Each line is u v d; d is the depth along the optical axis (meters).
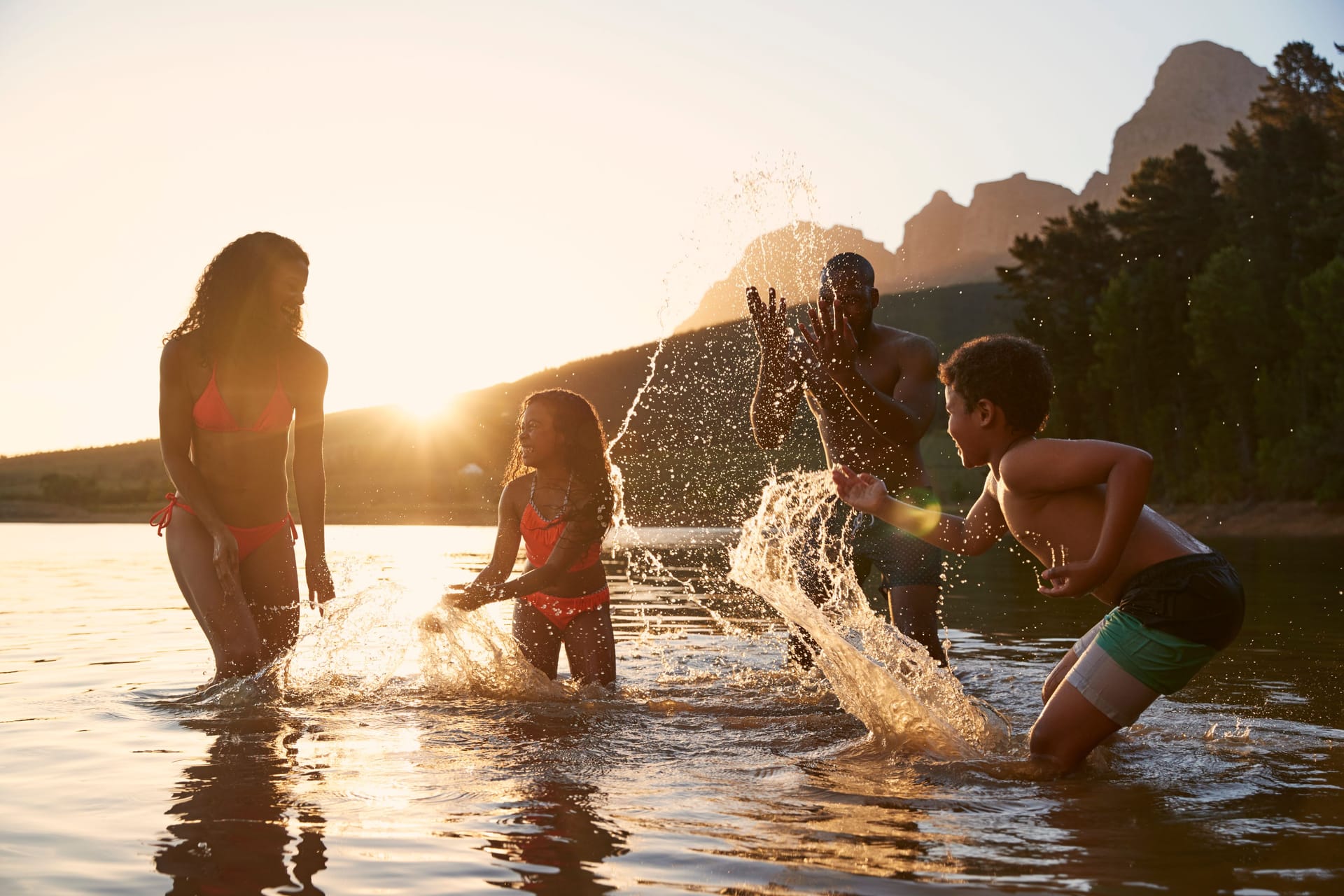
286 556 3.98
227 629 3.61
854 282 4.26
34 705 3.27
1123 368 39.81
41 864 1.78
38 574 9.36
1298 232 37.69
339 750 2.64
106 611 6.13
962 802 2.19
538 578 3.79
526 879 1.71
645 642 4.97
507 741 2.79
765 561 4.08
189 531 3.78
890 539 4.09
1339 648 4.62
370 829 1.97
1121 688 2.55
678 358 42.09
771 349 4.39
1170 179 46.44
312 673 3.82
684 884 1.69
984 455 2.98
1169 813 2.12
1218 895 1.65
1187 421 38.41
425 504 41.56
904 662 3.30
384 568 8.66
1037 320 46.16
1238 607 2.64
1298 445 30.17
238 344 3.81
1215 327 35.31
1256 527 29.14
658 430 33.91
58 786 2.28
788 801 2.19
